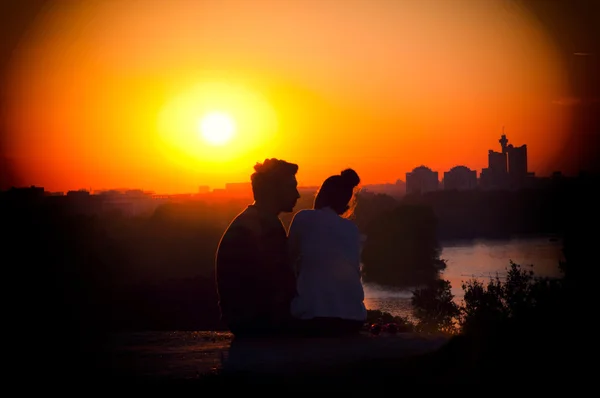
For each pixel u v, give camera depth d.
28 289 24.55
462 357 5.95
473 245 70.62
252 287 8.12
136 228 48.78
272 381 6.00
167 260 41.97
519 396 5.32
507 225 72.94
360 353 6.98
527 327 6.02
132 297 21.25
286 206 8.48
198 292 22.78
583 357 5.59
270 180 8.35
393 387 5.64
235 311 8.16
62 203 48.59
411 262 53.09
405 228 55.78
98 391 6.00
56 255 35.66
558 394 5.28
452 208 76.38
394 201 57.62
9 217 39.84
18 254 33.31
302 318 8.08
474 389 5.46
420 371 5.95
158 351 7.61
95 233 44.16
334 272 8.13
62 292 23.20
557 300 6.68
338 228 8.23
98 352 7.59
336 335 8.08
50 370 6.77
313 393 5.66
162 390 5.93
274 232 8.23
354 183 8.66
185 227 45.06
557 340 5.80
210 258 41.94
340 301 8.10
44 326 11.47
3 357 7.49
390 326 8.44
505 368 5.62
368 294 45.78
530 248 59.34
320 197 8.66
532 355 5.68
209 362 6.83
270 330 8.13
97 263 37.81
